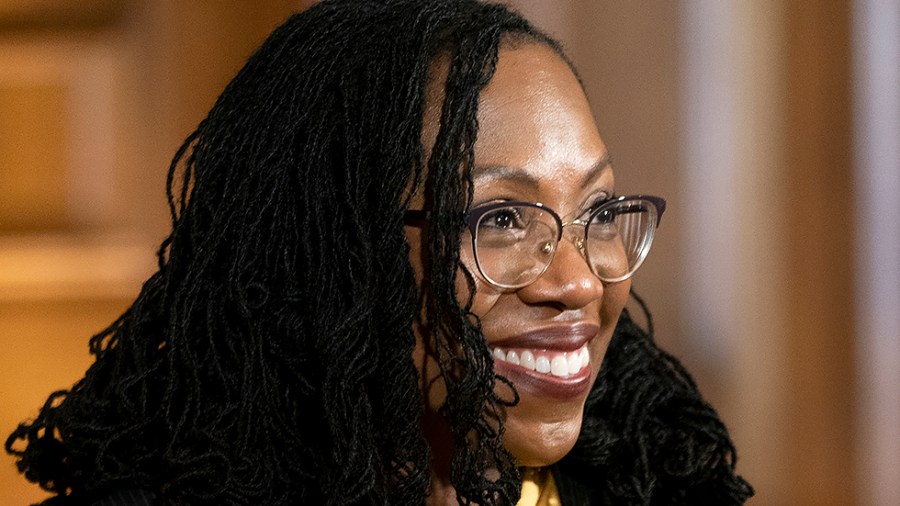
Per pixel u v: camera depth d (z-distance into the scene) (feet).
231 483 13.17
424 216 12.81
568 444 13.56
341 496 12.78
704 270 34.68
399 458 12.90
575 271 12.97
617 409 15.53
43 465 14.10
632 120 33.91
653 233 14.16
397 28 13.34
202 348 13.48
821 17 34.76
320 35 13.66
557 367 13.32
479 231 12.85
